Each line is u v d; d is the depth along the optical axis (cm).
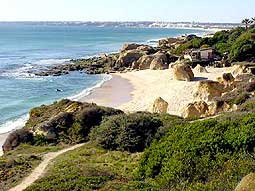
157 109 4578
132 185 1662
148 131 2708
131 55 10031
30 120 3672
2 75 8800
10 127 4634
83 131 3111
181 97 5144
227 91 4944
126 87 7081
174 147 1739
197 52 9181
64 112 3331
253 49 8450
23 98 6312
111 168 2130
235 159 1534
